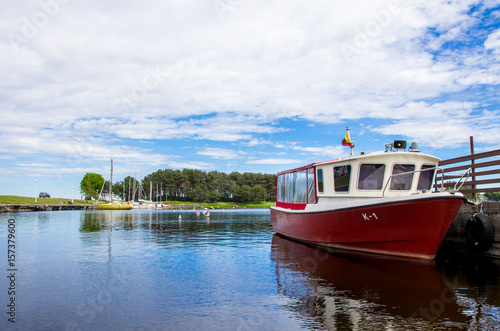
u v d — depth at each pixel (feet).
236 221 112.06
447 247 40.19
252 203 361.10
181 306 19.65
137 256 37.01
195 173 393.50
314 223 43.52
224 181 369.71
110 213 180.65
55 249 42.37
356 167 38.11
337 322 16.81
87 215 147.84
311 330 15.88
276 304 19.81
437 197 30.09
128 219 119.24
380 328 15.98
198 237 57.77
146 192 420.36
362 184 38.22
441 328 15.92
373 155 37.29
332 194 41.42
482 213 34.71
